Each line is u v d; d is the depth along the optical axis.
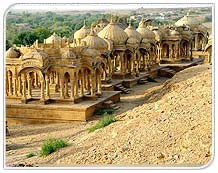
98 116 29.03
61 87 29.69
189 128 17.56
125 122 21.20
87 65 30.45
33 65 29.27
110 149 17.80
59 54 29.98
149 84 41.41
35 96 31.12
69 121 28.36
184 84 28.50
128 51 40.12
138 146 17.33
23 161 18.73
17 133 26.38
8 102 30.12
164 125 18.73
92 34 36.09
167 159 15.77
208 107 19.44
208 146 15.70
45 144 20.19
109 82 36.97
